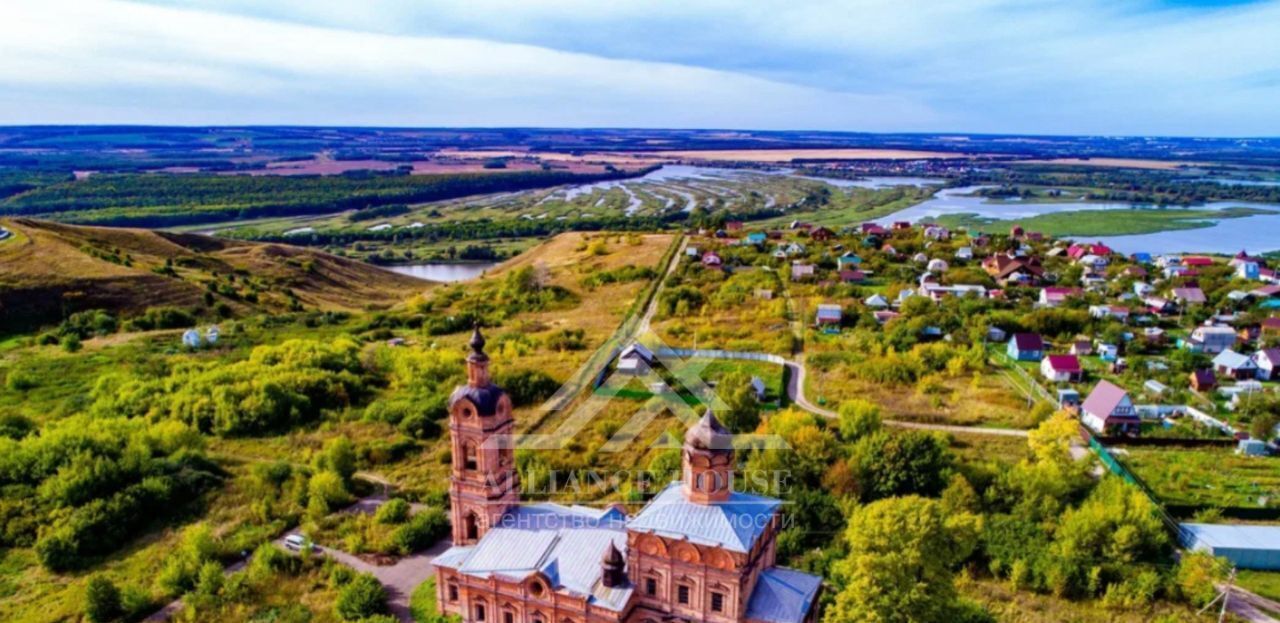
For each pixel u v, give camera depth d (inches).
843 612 1984.5
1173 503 2930.6
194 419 3865.7
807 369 4559.5
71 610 2454.5
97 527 2819.9
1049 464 2913.4
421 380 4461.1
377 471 3437.5
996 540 2561.5
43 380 4586.6
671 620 2007.9
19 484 3043.8
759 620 1939.0
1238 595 2407.7
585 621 1996.8
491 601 2122.3
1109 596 2359.7
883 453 2930.6
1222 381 4404.5
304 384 4222.4
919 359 4507.9
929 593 2057.1
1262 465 3294.8
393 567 2659.9
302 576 2613.2
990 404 3971.5
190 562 2610.7
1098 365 4717.0
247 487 3223.4
